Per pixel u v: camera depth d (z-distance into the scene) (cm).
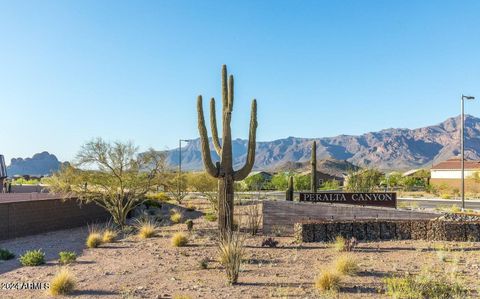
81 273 1385
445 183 7538
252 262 1518
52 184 2986
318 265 1455
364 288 1114
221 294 1077
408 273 1275
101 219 3544
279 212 2345
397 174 9012
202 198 5606
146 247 1942
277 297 1040
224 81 1919
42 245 2141
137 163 2958
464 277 1220
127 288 1159
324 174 8731
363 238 2047
